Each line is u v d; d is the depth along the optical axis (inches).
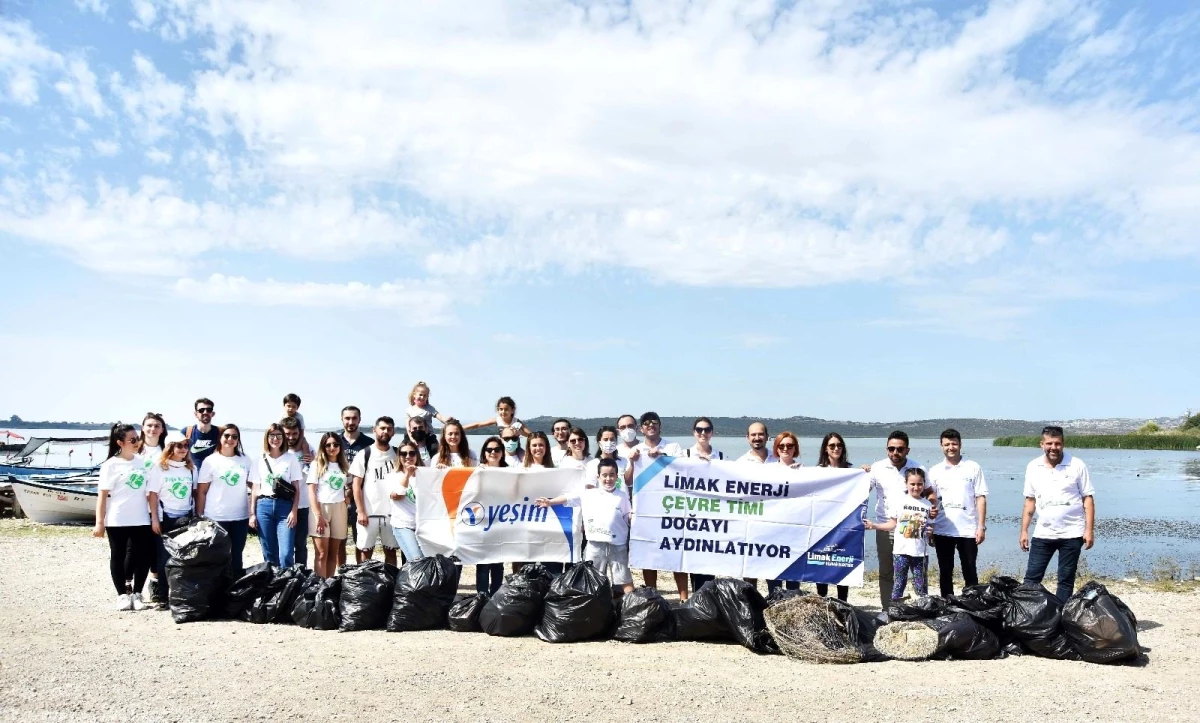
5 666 280.8
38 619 353.1
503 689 265.7
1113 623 304.3
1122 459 3312.0
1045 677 288.0
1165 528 946.7
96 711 240.2
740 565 379.6
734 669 292.4
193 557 353.4
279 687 263.9
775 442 390.9
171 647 309.4
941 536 362.3
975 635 314.0
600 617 326.6
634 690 266.7
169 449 384.5
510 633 332.5
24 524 751.7
